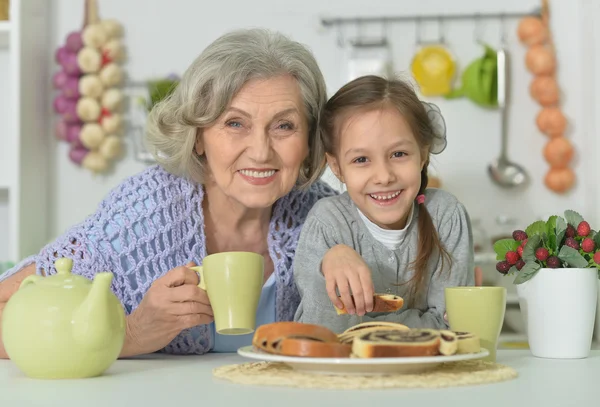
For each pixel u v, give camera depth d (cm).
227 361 107
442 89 290
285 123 126
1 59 300
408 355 77
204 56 125
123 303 131
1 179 290
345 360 75
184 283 112
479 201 297
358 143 122
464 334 85
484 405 65
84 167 299
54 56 308
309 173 138
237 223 140
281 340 80
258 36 128
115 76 291
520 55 298
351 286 100
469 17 298
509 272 110
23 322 84
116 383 81
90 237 130
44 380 84
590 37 282
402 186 122
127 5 306
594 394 71
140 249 133
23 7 284
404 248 127
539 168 296
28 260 128
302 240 126
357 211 129
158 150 137
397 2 300
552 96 287
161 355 125
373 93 123
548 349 104
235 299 95
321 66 301
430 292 128
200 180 137
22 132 282
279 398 69
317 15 302
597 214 276
